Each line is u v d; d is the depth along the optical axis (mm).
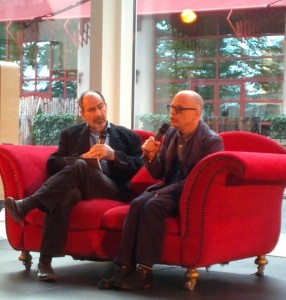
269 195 4309
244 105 5891
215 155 3775
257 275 4469
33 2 6859
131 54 6391
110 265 4727
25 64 6934
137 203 3939
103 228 4133
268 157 3926
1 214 6336
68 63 6680
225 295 3846
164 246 3928
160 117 6301
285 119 5723
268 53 5793
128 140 4688
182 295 3828
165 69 6273
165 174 4262
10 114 5973
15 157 4383
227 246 3986
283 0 5742
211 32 6043
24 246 4402
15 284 4055
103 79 6246
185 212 3859
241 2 5910
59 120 6746
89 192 4297
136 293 3855
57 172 4445
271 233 4391
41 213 4281
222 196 3877
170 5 6242
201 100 4172
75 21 6625
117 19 6309
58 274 4395
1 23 7043
